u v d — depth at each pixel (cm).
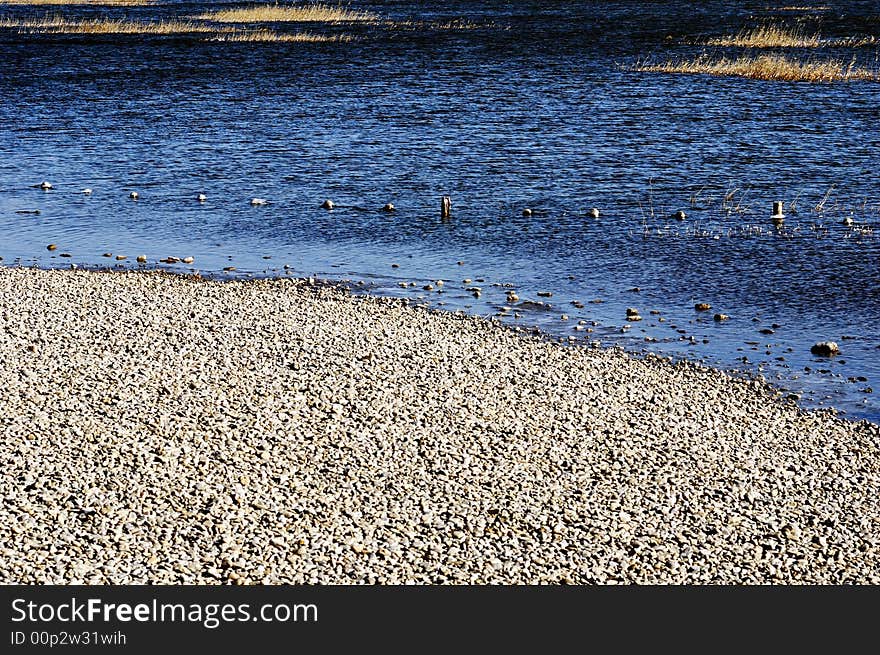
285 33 9312
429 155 4581
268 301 2641
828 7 11144
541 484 1645
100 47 8475
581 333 2517
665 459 1762
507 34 9069
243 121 5412
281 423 1805
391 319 2530
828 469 1773
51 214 3741
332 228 3522
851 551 1505
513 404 1973
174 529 1456
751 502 1631
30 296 2586
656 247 3253
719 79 6362
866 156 4366
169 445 1684
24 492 1517
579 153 4559
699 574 1427
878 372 2277
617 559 1446
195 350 2175
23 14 11519
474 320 2572
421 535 1478
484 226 3519
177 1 13612
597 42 8381
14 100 6119
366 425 1823
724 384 2181
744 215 3584
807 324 2588
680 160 4394
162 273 2991
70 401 1852
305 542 1442
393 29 9588
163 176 4303
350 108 5694
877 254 3131
